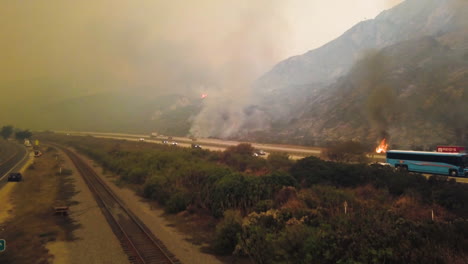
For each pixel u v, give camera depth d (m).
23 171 42.84
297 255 9.95
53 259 12.09
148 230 15.92
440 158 28.56
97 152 61.00
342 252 9.62
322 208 14.84
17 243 13.88
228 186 18.81
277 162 35.88
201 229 16.38
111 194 25.73
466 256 9.49
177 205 20.11
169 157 37.28
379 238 9.88
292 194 18.28
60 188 29.27
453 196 17.89
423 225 11.13
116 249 13.20
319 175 25.62
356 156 39.38
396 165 31.61
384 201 19.47
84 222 17.59
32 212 19.97
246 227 12.76
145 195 25.05
